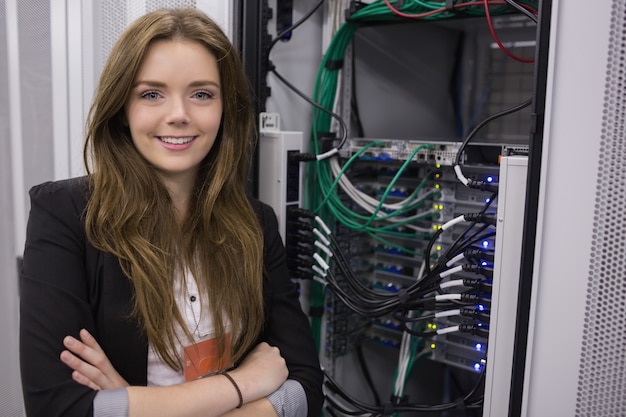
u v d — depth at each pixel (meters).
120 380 1.03
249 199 1.31
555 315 1.05
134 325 1.07
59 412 0.94
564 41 0.99
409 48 2.05
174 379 1.12
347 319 1.84
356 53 1.82
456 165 1.36
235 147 1.20
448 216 1.56
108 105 1.03
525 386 1.08
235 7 1.45
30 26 1.41
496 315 1.20
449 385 1.84
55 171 1.47
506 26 2.18
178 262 1.12
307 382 1.17
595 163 0.99
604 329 1.01
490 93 2.30
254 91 1.53
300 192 1.66
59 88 1.44
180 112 1.03
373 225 1.79
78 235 1.07
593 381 1.03
